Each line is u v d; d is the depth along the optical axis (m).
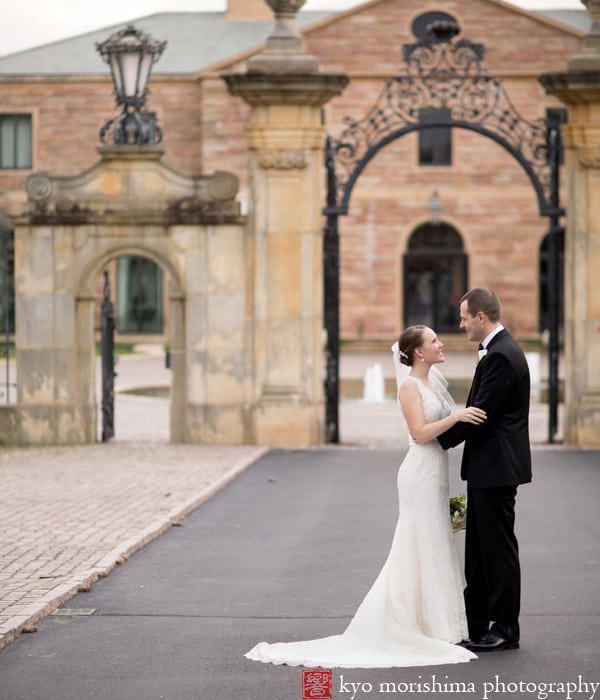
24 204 18.33
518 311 46.53
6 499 13.00
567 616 8.08
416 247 46.97
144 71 18.41
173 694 6.46
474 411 7.24
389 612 7.31
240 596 8.73
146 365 37.53
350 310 46.72
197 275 18.16
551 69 45.00
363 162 18.44
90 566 9.54
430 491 7.34
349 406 25.45
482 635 7.51
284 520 11.96
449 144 46.41
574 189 17.97
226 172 18.05
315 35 45.25
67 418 18.39
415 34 45.06
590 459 16.52
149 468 15.54
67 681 6.71
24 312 18.42
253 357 18.17
